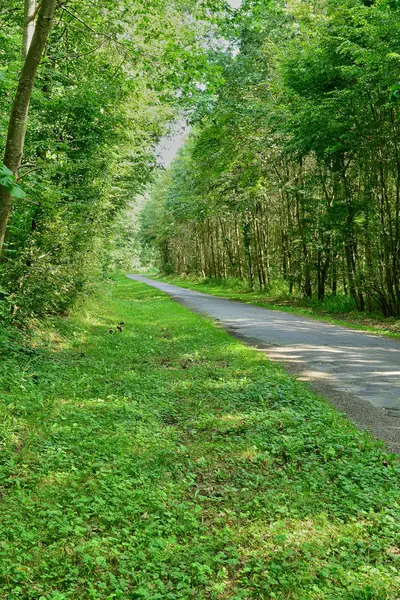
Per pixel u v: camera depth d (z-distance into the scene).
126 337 14.64
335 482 5.28
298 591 3.56
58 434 6.19
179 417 7.49
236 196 34.28
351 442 6.25
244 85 26.61
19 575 3.52
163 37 11.84
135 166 23.83
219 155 30.47
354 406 7.94
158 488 5.07
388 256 20.61
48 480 5.04
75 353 11.37
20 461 5.36
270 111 25.70
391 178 21.02
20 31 10.75
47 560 3.79
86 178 14.62
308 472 5.59
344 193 24.20
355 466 5.54
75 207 13.12
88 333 14.34
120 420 7.05
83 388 8.49
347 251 23.77
